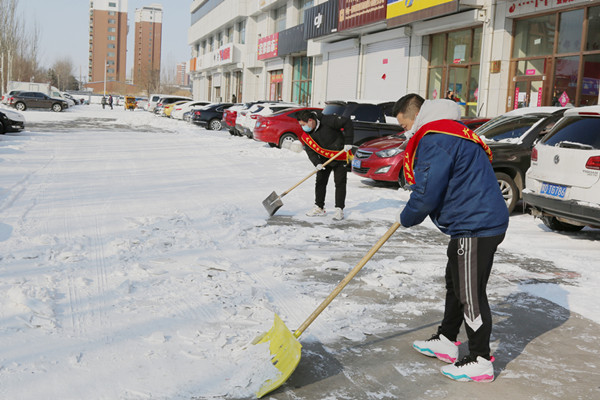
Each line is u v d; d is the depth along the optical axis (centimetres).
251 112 2066
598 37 1300
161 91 12081
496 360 343
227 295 429
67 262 497
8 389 279
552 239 685
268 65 3803
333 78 2722
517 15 1505
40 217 674
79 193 855
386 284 472
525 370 330
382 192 1005
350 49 2525
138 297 419
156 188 941
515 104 1566
